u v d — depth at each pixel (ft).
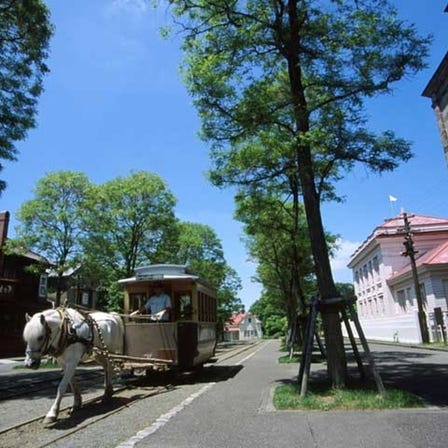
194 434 23.07
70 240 90.74
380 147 34.96
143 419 28.07
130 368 44.24
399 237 145.07
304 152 37.63
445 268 109.19
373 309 163.73
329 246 93.61
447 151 73.77
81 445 22.12
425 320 101.55
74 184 92.02
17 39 54.54
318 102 39.11
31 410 33.68
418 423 23.50
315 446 20.20
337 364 33.30
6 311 120.67
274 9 37.42
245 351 118.93
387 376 43.42
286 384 38.40
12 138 54.44
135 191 102.17
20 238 89.86
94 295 115.96
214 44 37.06
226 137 38.47
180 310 51.16
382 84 35.14
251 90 36.76
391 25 34.27
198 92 36.37
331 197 56.65
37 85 55.88
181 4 36.73
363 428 22.89
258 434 22.63
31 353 28.84
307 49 36.99
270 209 67.62
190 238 165.78
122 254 102.58
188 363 46.11
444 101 74.18
